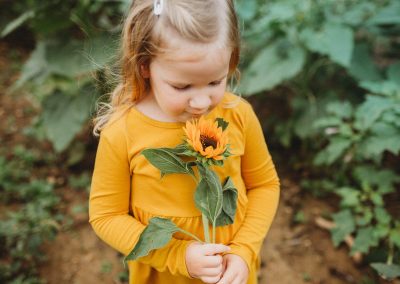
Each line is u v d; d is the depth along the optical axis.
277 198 1.39
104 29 2.82
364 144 2.47
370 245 2.29
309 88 3.09
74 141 3.20
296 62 2.67
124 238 1.20
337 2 3.04
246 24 2.99
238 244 1.27
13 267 2.31
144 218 1.24
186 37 0.97
